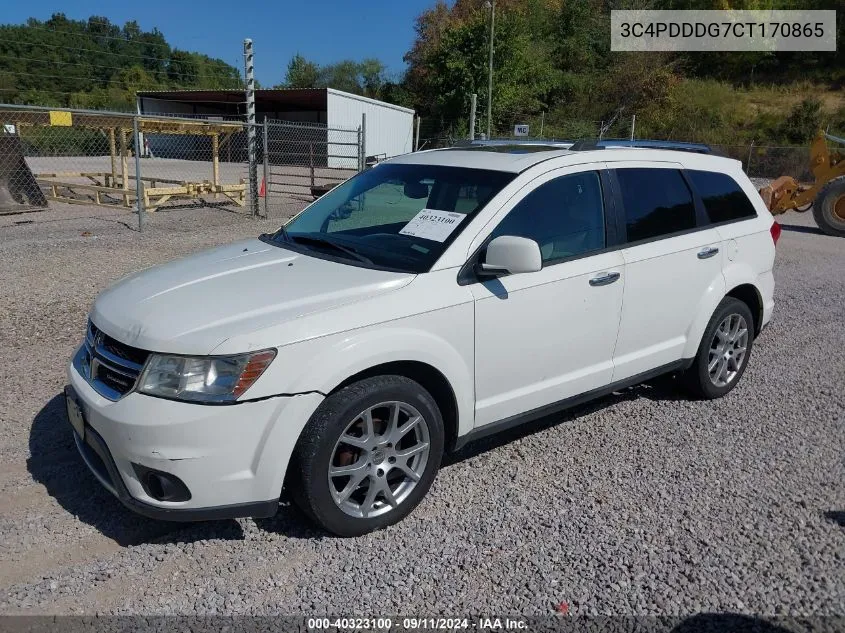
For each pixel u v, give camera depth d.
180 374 2.93
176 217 14.45
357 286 3.35
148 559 3.13
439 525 3.46
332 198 4.64
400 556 3.20
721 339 5.10
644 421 4.78
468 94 39.22
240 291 3.34
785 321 7.57
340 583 3.00
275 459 3.01
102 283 8.04
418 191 4.14
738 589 3.01
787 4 50.59
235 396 2.91
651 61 45.53
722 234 4.93
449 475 3.96
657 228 4.53
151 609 2.81
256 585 2.97
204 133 16.08
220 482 2.96
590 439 4.48
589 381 4.22
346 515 3.25
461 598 2.92
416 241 3.74
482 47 39.22
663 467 4.12
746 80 49.34
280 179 23.83
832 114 40.53
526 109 42.53
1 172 14.63
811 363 6.14
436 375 3.51
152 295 3.40
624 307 4.27
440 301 3.42
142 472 2.96
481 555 3.22
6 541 3.22
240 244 4.32
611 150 4.47
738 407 5.07
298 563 3.13
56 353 5.64
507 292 3.67
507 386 3.81
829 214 14.81
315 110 43.12
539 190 3.94
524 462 4.14
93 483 3.74
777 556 3.26
